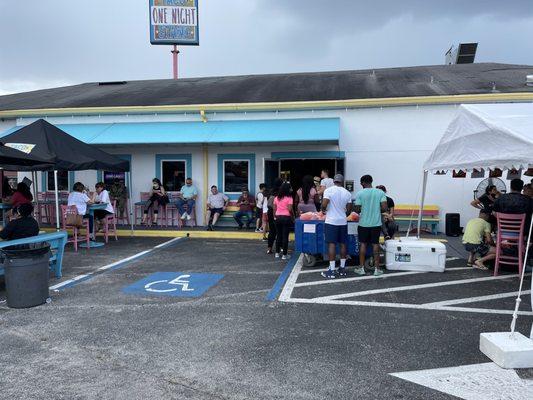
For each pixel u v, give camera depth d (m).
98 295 6.45
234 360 4.20
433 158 8.37
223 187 13.65
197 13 26.36
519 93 11.77
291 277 7.52
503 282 7.10
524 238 7.69
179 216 13.54
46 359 4.25
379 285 6.94
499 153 6.30
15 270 5.77
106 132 13.16
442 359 4.19
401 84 14.76
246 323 5.21
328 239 7.42
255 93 15.12
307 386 3.69
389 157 12.64
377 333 4.86
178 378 3.85
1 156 7.03
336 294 6.44
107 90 18.42
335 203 7.38
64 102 15.60
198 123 13.38
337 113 12.89
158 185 13.45
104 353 4.38
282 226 9.09
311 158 12.78
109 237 12.38
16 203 10.24
